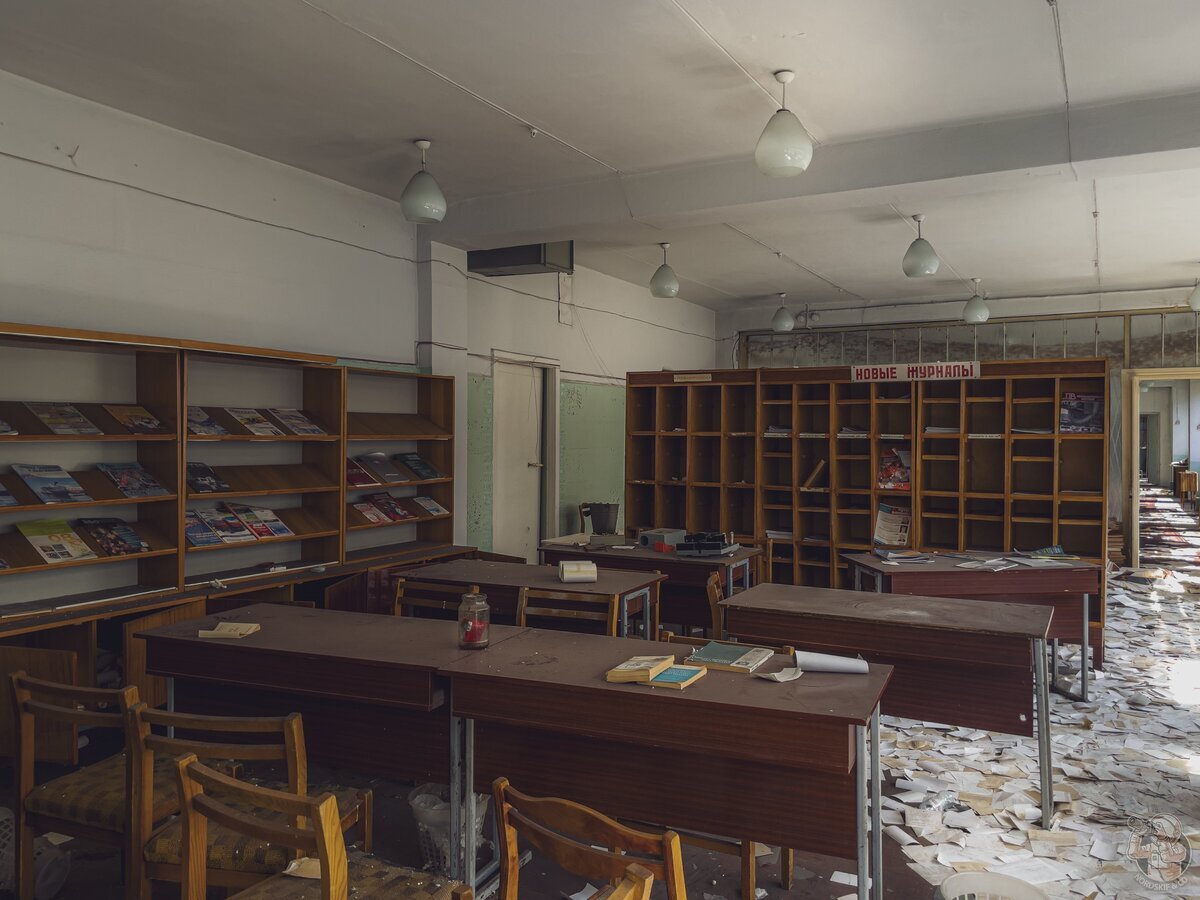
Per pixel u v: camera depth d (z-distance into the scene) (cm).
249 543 523
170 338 493
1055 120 487
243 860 232
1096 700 529
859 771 237
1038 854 327
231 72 438
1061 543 655
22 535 431
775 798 248
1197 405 1825
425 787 325
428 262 707
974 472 679
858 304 1215
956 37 397
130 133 495
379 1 365
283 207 592
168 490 484
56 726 404
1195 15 374
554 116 501
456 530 722
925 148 521
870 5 367
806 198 563
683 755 259
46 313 455
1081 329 1094
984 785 394
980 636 354
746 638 402
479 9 372
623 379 1063
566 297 943
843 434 708
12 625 403
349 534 655
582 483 984
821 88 458
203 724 231
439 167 601
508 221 668
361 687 296
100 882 303
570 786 275
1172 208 702
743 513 772
